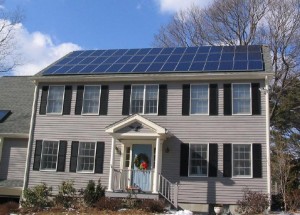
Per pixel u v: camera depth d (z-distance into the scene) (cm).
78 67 2430
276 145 2748
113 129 2066
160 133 2002
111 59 2541
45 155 2286
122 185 2075
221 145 2044
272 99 3338
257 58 2219
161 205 1820
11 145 2480
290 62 3238
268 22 3462
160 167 2036
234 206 1952
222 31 3691
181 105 2145
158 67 2269
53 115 2325
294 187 2314
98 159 2194
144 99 2205
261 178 1950
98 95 2292
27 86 2952
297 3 3234
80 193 2034
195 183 2028
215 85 2122
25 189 2095
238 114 2053
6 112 2652
